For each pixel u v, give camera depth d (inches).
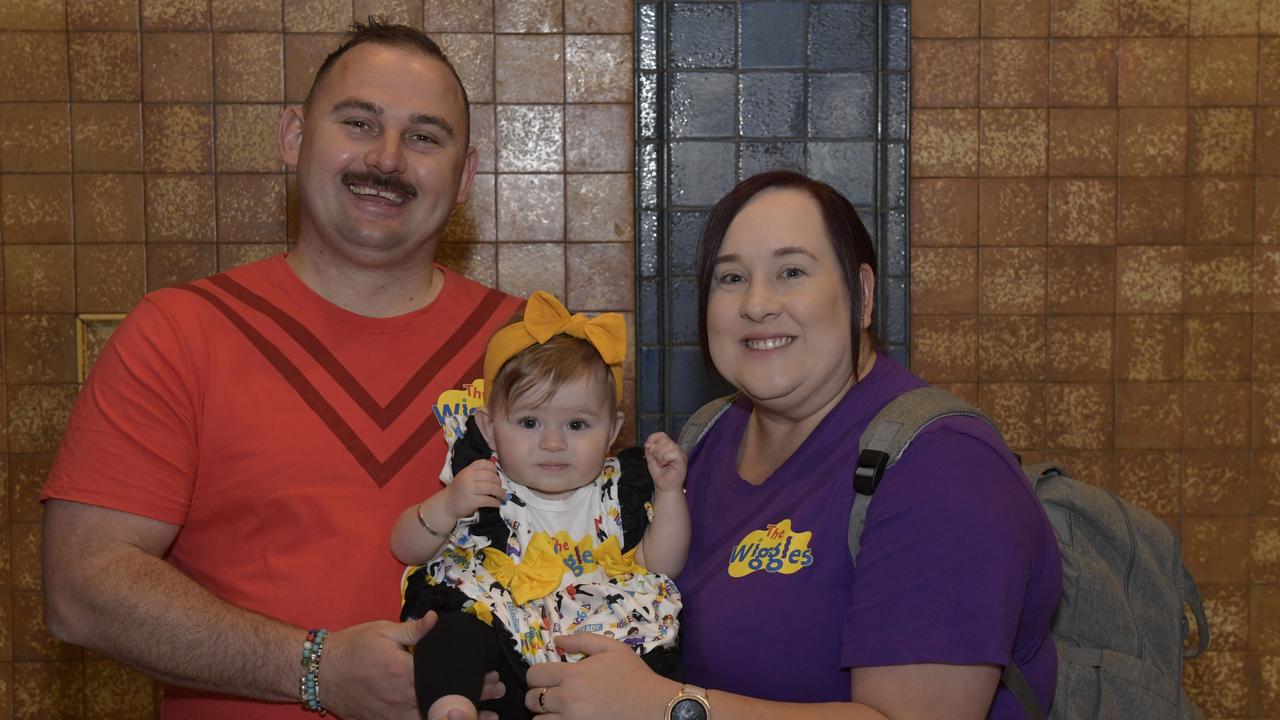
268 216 120.1
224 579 71.4
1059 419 123.6
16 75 118.5
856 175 120.4
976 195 122.3
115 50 118.6
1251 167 122.7
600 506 70.5
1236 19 121.7
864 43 119.7
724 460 71.4
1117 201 122.6
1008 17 121.2
